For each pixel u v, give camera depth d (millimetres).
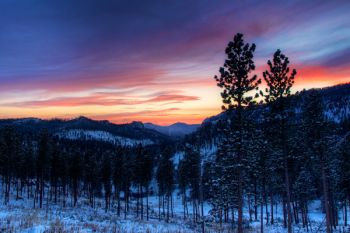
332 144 32250
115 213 56188
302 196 46219
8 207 35781
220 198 31297
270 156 35250
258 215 64688
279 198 71688
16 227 18656
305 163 35438
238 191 24047
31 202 55156
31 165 64312
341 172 40250
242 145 23391
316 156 30766
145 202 94312
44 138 53375
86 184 89375
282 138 26641
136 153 60094
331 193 43469
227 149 23984
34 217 23922
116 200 84625
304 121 30203
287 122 26500
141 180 57344
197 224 48031
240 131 23438
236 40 23141
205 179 48469
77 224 24906
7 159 52625
